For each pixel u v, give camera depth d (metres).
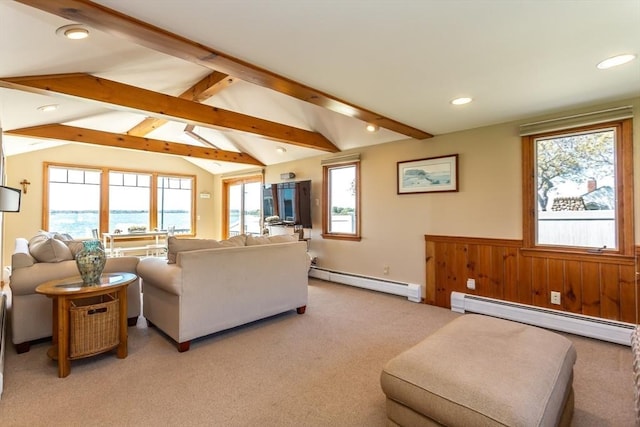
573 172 3.08
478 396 1.28
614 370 2.32
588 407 1.89
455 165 3.80
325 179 5.45
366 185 4.78
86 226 6.61
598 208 2.95
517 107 3.00
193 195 8.16
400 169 4.35
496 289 3.51
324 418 1.80
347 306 3.92
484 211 3.60
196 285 2.73
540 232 3.27
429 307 3.88
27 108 3.30
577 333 2.94
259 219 7.18
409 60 2.10
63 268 2.77
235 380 2.20
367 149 4.76
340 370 2.34
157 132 5.96
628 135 2.76
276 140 4.38
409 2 1.50
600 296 2.89
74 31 1.90
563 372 1.53
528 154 3.30
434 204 4.02
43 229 6.07
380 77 2.35
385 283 4.46
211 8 1.53
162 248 7.14
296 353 2.62
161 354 2.61
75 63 2.47
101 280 2.56
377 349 2.69
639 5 1.52
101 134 4.79
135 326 3.26
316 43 1.88
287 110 4.40
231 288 2.99
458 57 2.06
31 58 2.18
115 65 2.73
